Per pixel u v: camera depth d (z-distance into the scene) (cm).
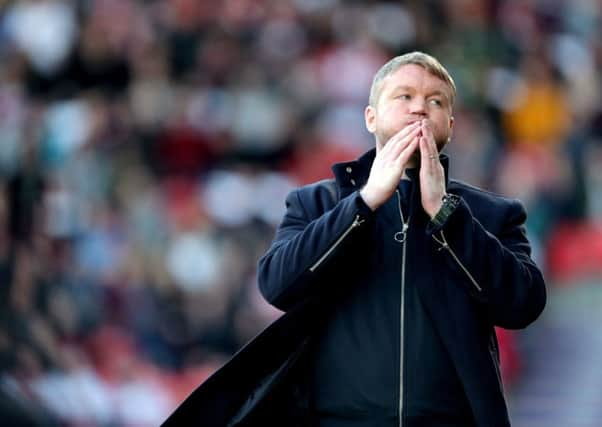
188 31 5300
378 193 1446
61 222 4338
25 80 5081
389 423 1445
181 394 3953
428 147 1459
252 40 5388
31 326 3092
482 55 5294
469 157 4719
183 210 4525
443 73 1509
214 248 4309
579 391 4112
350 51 5316
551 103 5297
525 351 4378
